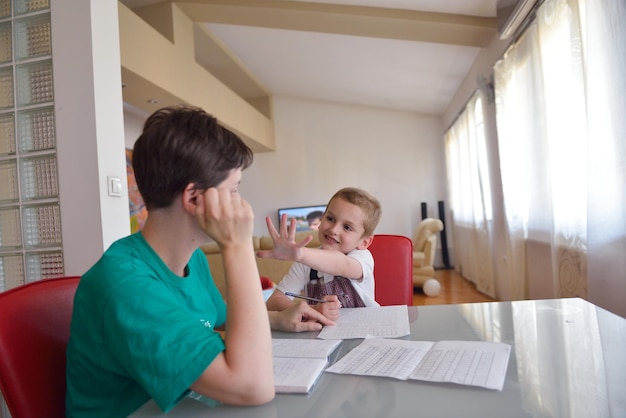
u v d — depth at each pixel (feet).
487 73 11.68
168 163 1.96
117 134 5.80
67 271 5.41
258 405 1.91
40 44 5.59
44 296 2.55
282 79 19.38
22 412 2.20
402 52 13.43
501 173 10.02
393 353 2.45
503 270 11.43
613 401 1.76
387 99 19.63
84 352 2.04
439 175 21.35
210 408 1.92
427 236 15.03
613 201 5.13
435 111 20.63
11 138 5.60
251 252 2.04
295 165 22.67
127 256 2.12
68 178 5.41
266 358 1.91
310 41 13.99
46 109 5.52
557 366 2.14
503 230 11.25
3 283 5.59
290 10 11.21
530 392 1.87
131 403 2.16
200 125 2.04
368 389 2.01
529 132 8.38
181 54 12.13
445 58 13.39
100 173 5.38
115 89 5.82
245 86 20.20
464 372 2.09
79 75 5.37
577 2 5.97
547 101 7.25
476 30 10.70
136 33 9.88
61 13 5.42
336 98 21.24
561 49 6.72
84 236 5.36
